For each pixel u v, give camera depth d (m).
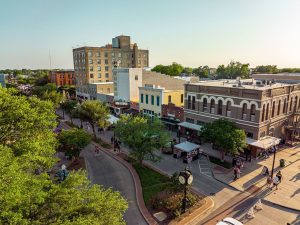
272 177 22.78
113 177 24.34
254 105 28.06
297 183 22.61
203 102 34.22
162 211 18.14
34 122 15.79
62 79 111.88
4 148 11.82
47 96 53.06
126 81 53.81
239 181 23.06
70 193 11.39
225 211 18.42
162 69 111.50
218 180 23.39
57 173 23.08
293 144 33.19
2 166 9.58
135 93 54.53
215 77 135.62
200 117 34.88
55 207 10.88
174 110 39.81
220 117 31.94
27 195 9.79
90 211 11.10
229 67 129.38
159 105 43.03
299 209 18.52
